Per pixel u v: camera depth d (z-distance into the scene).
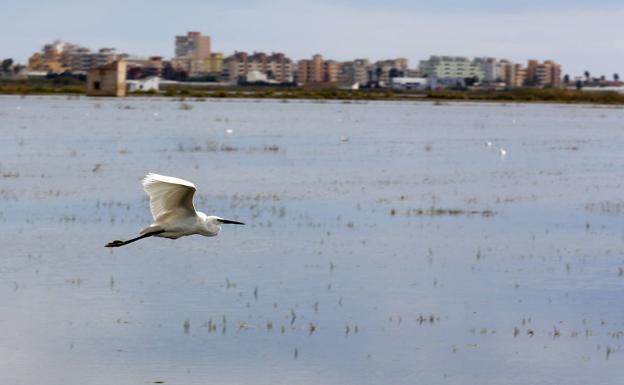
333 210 37.94
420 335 21.73
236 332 21.67
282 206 38.62
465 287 25.88
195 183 45.19
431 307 23.91
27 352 20.23
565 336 21.78
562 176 52.59
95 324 22.08
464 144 74.81
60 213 35.78
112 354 20.20
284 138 76.44
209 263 28.19
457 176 51.28
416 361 20.06
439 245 31.42
